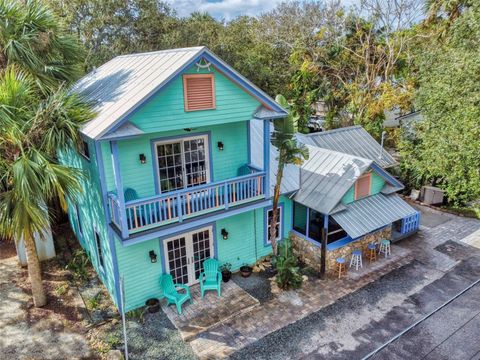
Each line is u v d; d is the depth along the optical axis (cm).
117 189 900
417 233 1630
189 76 956
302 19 3219
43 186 869
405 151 2031
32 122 912
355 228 1229
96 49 2780
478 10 1530
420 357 925
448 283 1245
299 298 1167
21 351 947
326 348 957
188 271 1202
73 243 1538
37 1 1180
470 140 1491
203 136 1154
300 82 2950
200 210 1063
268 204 1191
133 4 2891
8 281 1261
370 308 1116
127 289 1085
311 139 1764
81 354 938
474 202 1873
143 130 917
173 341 983
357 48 2816
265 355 935
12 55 1088
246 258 1338
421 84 1903
